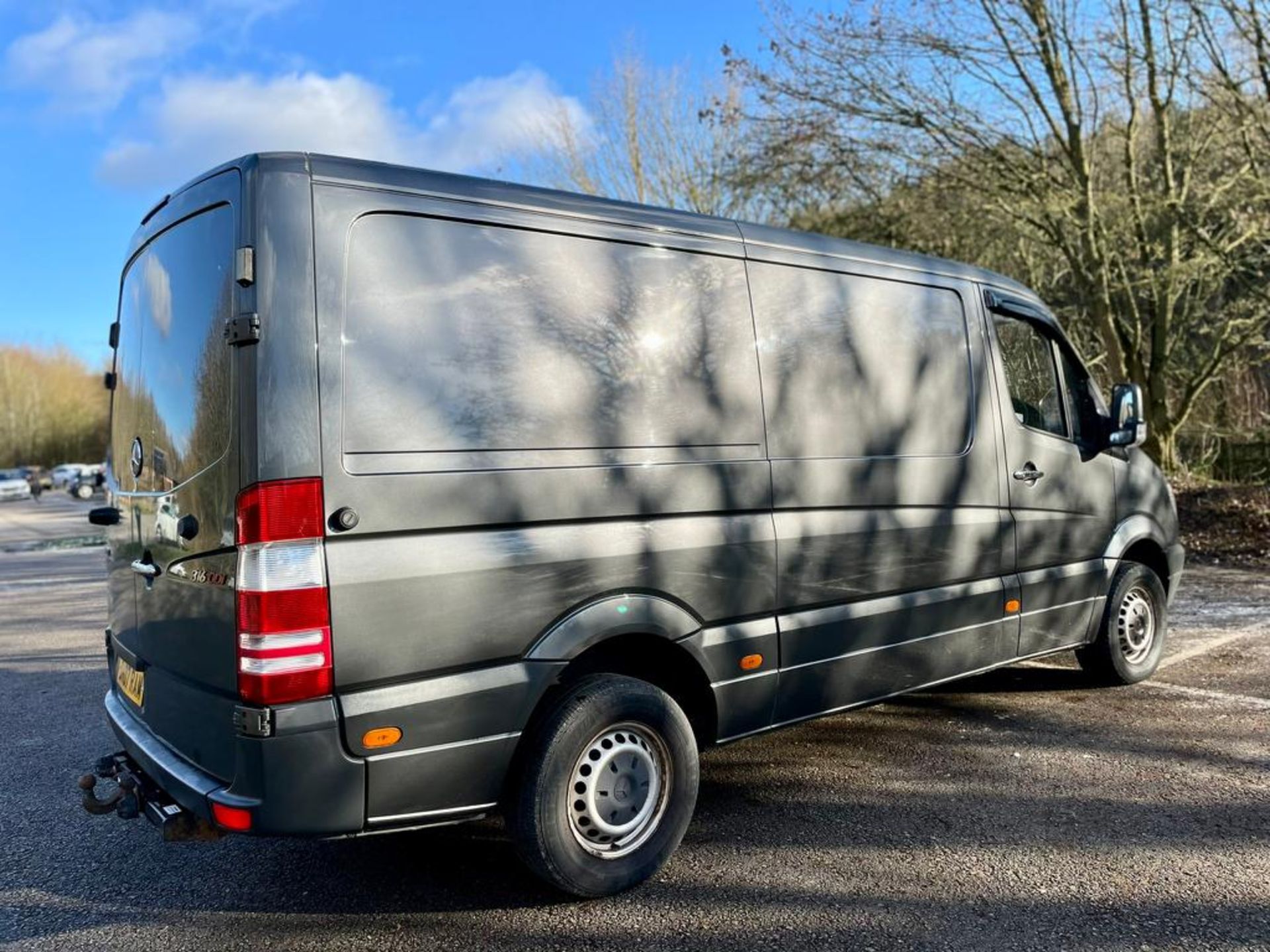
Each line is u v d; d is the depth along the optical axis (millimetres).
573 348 3217
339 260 2783
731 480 3578
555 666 3080
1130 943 2842
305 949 2961
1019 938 2887
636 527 3303
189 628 2945
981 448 4570
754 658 3648
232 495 2697
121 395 3793
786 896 3201
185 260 3094
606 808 3215
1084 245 14203
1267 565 9789
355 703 2717
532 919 3111
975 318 4680
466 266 3021
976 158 13828
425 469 2844
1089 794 3979
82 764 4809
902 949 2854
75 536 21547
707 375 3566
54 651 7648
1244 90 11906
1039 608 4883
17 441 68438
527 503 3039
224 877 3484
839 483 3947
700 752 3699
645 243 3469
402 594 2783
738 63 14477
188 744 2988
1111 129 13602
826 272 4047
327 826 2709
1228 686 5520
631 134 19734
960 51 13156
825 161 14555
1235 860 3342
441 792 2896
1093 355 16078
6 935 3092
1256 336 13984
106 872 3553
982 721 5012
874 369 4148
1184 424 15625
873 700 4141
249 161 2775
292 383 2670
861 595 4039
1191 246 13930
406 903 3246
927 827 3713
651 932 3008
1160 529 5652
